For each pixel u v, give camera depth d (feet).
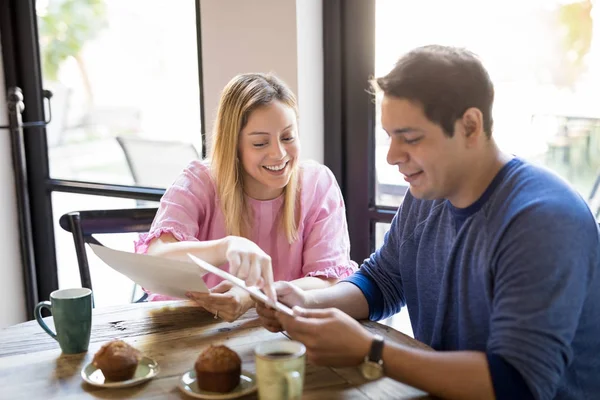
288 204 6.23
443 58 4.00
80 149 9.73
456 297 4.55
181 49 8.63
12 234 10.01
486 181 4.30
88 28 9.27
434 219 4.78
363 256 8.16
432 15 7.24
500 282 3.98
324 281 6.00
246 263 4.80
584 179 6.85
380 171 7.93
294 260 6.37
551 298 3.77
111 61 9.21
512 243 3.97
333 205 6.53
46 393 3.98
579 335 4.12
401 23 7.41
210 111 8.18
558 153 6.92
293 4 7.36
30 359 4.45
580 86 6.70
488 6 6.95
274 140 5.90
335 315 4.08
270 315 4.75
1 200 9.81
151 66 8.91
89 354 4.52
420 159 4.11
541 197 4.01
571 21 6.63
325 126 7.99
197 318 5.10
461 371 3.79
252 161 5.97
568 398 4.18
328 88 7.86
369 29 7.55
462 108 4.00
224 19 7.84
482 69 4.08
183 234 5.92
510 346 3.77
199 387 3.98
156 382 4.11
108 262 4.95
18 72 9.76
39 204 10.10
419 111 3.99
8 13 9.55
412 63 4.02
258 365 3.72
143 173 9.36
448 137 4.05
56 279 10.27
